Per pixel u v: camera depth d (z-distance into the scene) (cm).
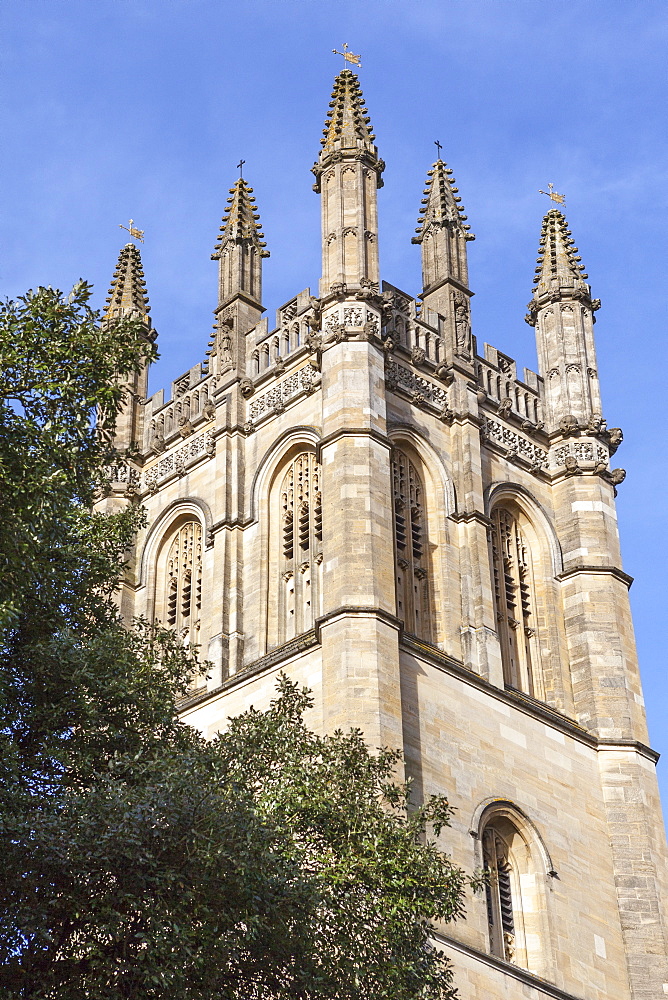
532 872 7588
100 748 5009
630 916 7812
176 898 4644
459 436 8519
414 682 7506
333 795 5425
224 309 9088
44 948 4647
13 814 4525
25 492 4912
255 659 8012
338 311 8312
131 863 4609
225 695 7819
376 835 5356
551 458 9012
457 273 9100
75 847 4500
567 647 8525
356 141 8869
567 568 8700
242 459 8594
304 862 5266
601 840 7962
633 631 8631
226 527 8375
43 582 5059
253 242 9344
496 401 8862
